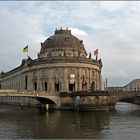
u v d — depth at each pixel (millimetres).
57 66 109188
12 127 51281
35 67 116688
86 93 88688
